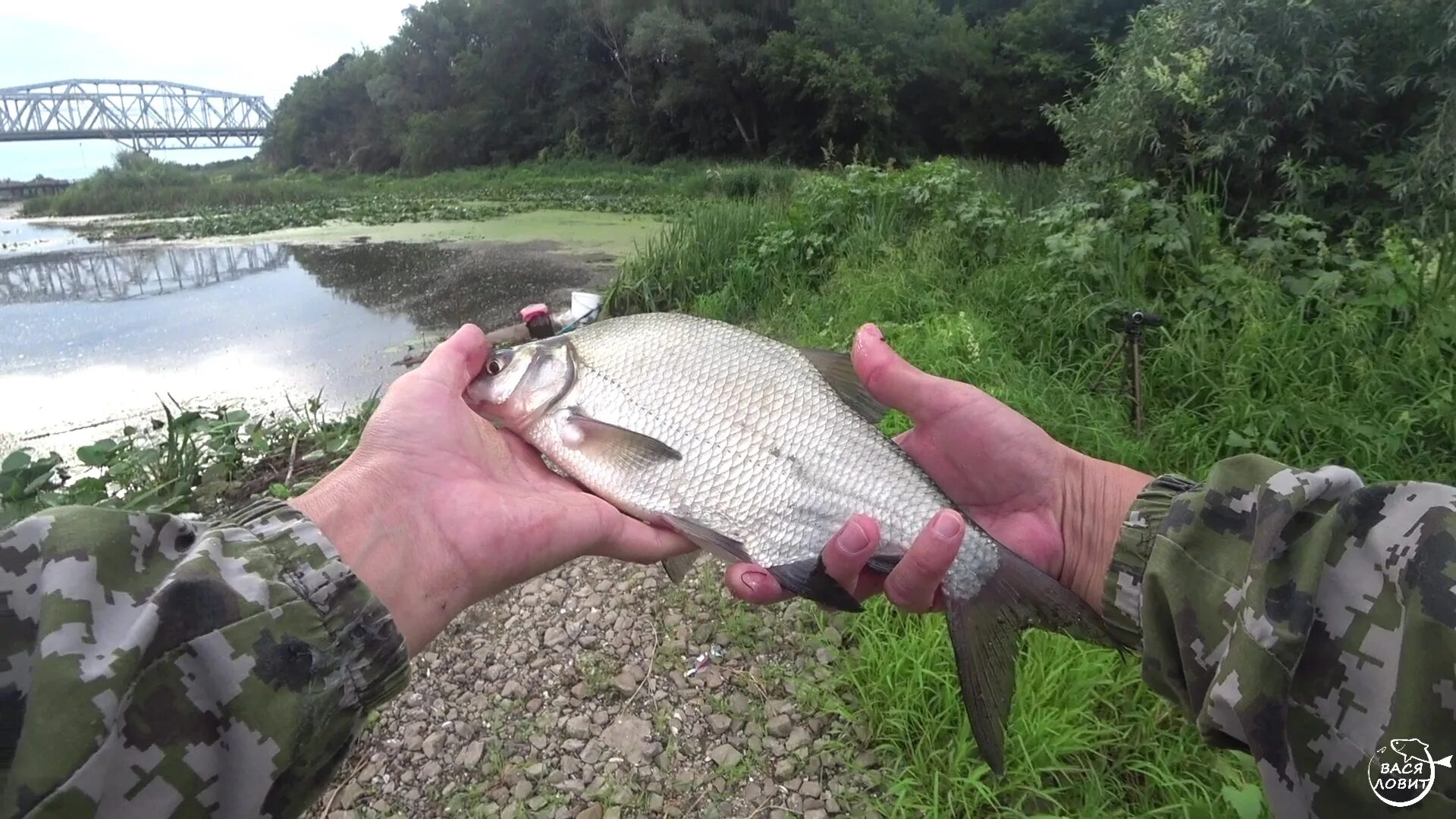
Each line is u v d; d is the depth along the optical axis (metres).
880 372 0.43
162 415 1.19
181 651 0.20
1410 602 0.21
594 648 0.64
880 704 0.54
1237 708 0.22
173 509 0.83
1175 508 0.29
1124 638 0.32
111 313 1.83
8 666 0.19
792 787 0.51
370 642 0.23
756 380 0.42
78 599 0.19
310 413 1.12
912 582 0.36
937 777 0.48
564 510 0.36
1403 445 0.73
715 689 0.59
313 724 0.22
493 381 0.44
